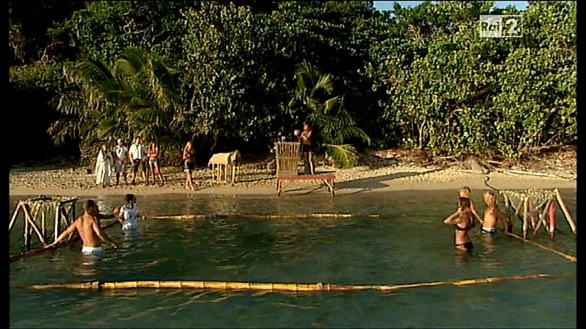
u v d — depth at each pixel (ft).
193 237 50.24
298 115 95.04
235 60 90.12
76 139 106.93
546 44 90.99
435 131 94.22
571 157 94.22
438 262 41.06
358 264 40.88
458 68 89.61
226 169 85.87
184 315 31.07
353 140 101.24
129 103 87.25
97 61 91.61
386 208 64.54
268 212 62.44
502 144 91.09
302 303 32.78
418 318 30.30
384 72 100.32
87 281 37.22
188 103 89.86
